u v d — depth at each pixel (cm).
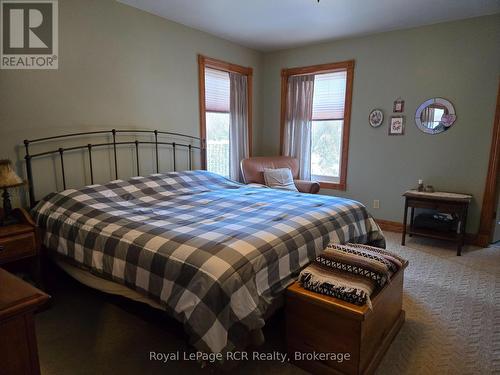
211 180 344
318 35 400
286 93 474
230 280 141
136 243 175
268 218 210
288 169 430
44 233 229
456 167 360
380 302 167
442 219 352
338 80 436
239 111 454
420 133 378
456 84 350
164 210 240
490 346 187
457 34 344
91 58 284
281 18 343
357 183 432
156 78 339
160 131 349
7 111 240
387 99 395
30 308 90
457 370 167
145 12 322
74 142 279
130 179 289
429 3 301
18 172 248
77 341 191
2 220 214
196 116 387
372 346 164
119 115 310
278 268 169
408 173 392
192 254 154
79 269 216
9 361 89
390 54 386
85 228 204
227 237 170
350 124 425
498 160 335
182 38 362
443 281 269
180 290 149
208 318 136
